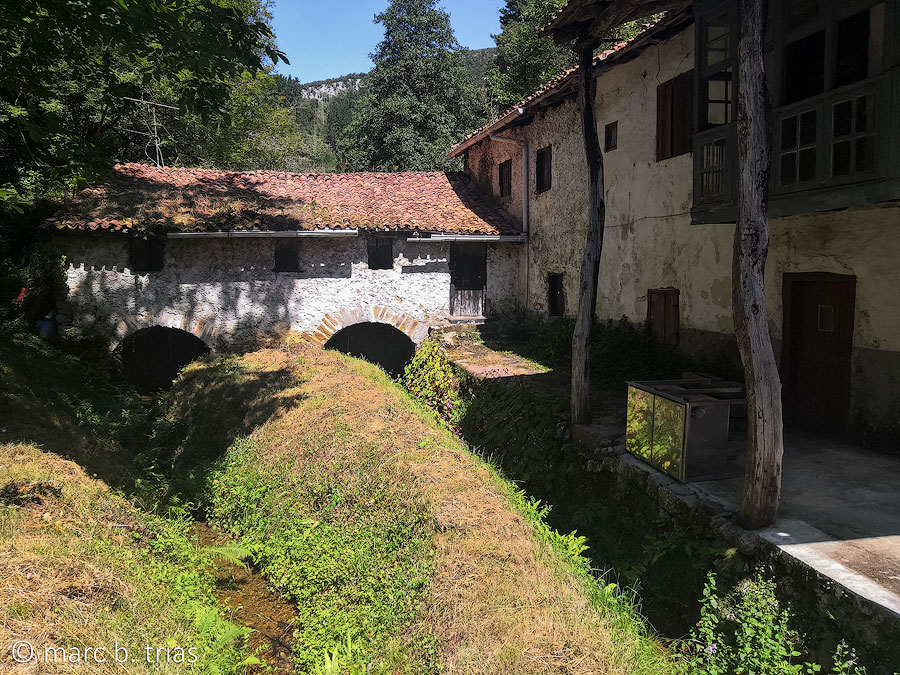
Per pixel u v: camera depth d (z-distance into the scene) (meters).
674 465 5.46
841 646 3.41
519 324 14.48
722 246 7.91
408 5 27.02
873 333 5.91
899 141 4.40
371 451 6.32
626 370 9.34
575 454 7.07
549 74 20.52
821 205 5.01
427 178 17.08
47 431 6.76
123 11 6.21
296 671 4.42
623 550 5.58
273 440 7.80
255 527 6.40
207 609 4.33
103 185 13.09
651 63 9.34
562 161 12.35
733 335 7.75
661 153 9.16
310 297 13.14
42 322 11.45
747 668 3.55
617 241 10.55
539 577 4.05
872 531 4.27
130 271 12.20
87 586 3.76
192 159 20.89
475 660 3.39
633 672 3.27
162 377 15.35
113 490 5.82
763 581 4.09
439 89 27.12
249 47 6.96
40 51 6.85
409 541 4.80
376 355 16.86
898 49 4.38
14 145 12.07
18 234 12.24
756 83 4.38
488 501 5.07
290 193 14.35
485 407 9.49
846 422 6.23
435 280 13.91
